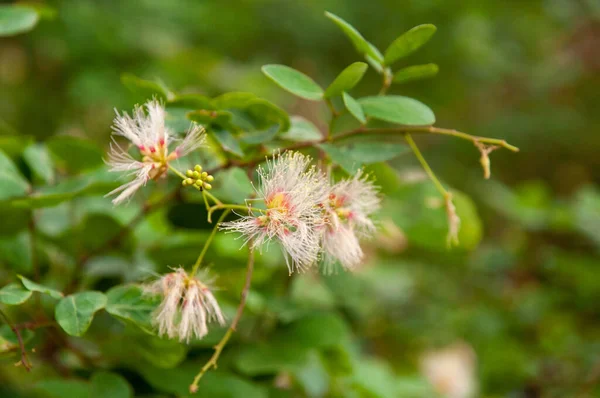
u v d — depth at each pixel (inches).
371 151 23.9
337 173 24.1
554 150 65.0
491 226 53.3
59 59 52.7
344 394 26.1
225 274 26.0
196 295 22.6
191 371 24.2
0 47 53.8
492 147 23.4
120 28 51.9
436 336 34.2
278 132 23.9
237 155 23.2
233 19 62.1
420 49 61.7
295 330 25.0
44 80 54.9
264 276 26.2
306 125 24.7
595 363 30.0
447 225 26.6
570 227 34.0
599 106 67.3
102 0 53.9
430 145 65.9
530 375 30.1
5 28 25.1
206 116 23.3
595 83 67.5
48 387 23.4
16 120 51.8
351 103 23.1
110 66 52.7
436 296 36.6
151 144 22.7
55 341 24.4
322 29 64.3
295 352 24.7
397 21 62.9
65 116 53.2
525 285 37.0
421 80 63.2
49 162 25.5
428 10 62.0
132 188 22.5
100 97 50.4
